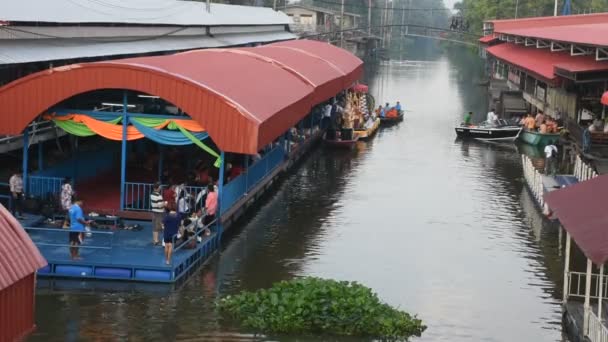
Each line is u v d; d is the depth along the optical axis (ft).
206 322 58.08
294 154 122.11
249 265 72.69
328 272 71.77
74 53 104.88
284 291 60.64
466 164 130.62
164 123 77.20
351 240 82.89
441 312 63.00
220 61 101.65
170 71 77.15
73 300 61.26
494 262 76.95
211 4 212.43
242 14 223.51
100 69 74.74
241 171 89.92
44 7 111.14
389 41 522.06
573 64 128.67
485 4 406.21
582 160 109.50
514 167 128.47
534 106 178.29
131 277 65.31
